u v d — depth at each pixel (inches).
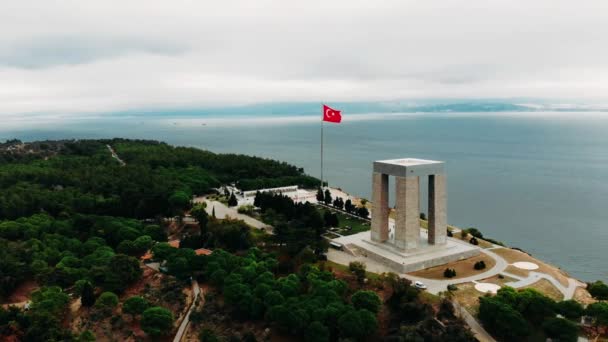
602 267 6614.2
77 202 6766.7
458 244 5408.5
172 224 6535.4
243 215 6953.7
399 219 5036.9
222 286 4315.9
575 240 7859.3
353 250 5398.6
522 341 3545.8
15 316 3848.4
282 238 5334.6
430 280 4552.2
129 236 5413.4
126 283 4463.6
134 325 3882.9
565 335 3432.6
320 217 5895.7
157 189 7283.5
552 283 4537.4
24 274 4571.9
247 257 4813.0
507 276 4682.6
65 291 4370.1
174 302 4190.5
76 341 3479.3
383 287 4308.6
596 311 3649.1
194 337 3703.3
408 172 4874.5
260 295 3971.5
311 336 3449.8
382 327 3740.2
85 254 5049.2
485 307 3690.9
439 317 3752.5
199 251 5187.0
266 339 3622.0
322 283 4077.3
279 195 6914.4
